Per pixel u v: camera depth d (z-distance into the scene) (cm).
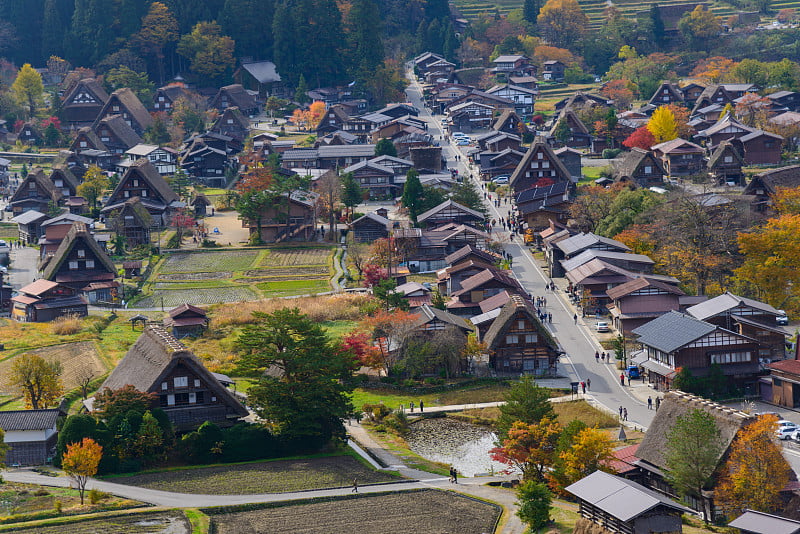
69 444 9888
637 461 9700
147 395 10438
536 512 8356
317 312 15638
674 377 12306
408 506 9025
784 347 13150
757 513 7569
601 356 13825
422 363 13238
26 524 8438
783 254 15000
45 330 15400
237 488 9444
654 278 14962
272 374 11844
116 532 8300
